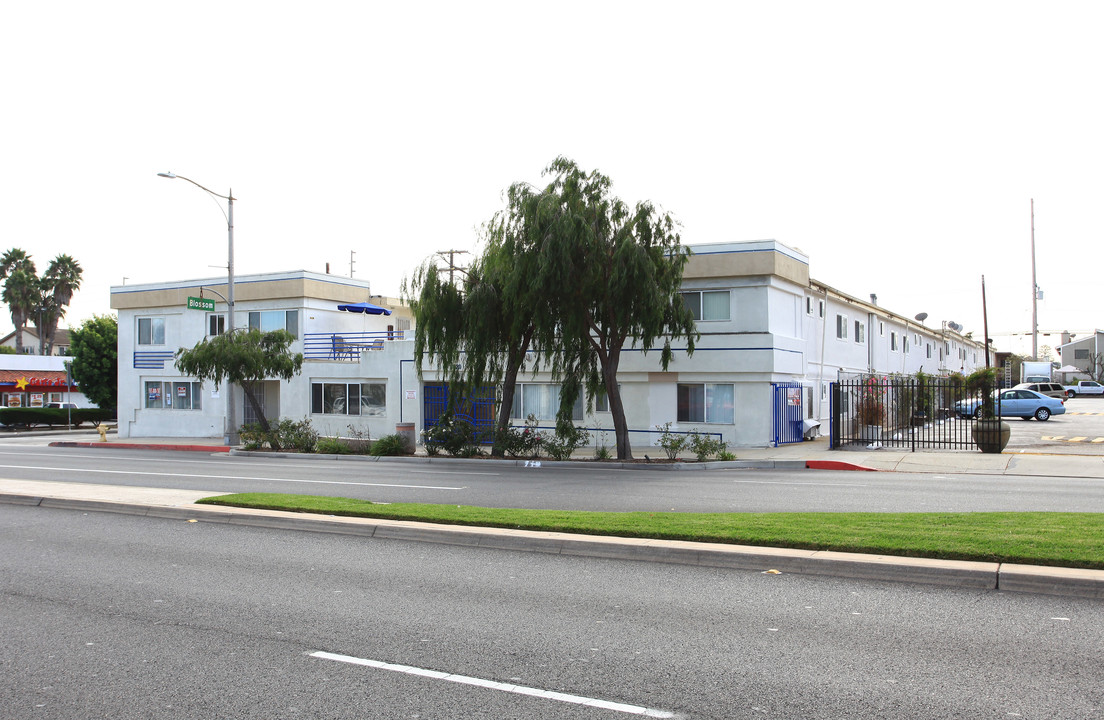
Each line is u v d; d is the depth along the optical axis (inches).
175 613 279.3
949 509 484.4
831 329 1302.9
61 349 3449.8
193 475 756.0
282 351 1232.2
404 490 620.1
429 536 403.9
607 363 911.0
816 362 1221.7
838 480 702.5
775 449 1011.9
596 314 914.7
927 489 611.2
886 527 372.2
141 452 1192.2
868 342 1497.3
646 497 569.9
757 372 1037.8
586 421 1128.8
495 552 376.2
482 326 948.0
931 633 247.6
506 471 824.3
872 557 321.1
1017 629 250.2
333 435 1331.2
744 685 207.5
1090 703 193.3
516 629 257.4
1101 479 698.2
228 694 205.5
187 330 1501.0
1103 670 214.8
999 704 193.2
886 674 213.8
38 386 2317.9
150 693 206.5
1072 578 284.5
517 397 1183.6
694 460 893.2
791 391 1091.3
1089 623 255.4
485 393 1189.7
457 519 418.9
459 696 202.7
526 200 877.2
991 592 292.2
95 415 2204.7
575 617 269.9
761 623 260.5
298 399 1365.7
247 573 338.6
